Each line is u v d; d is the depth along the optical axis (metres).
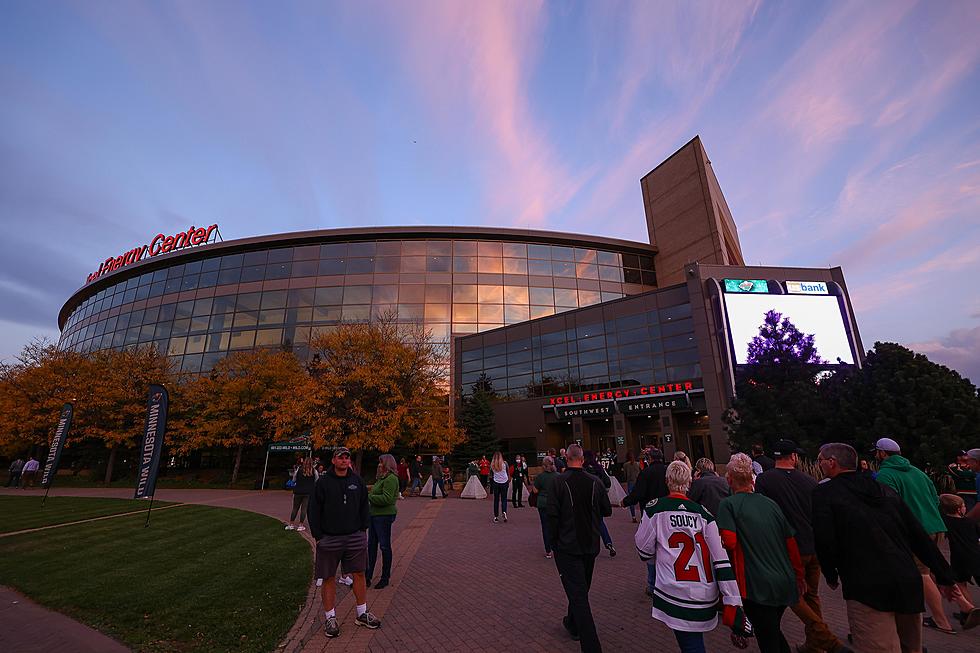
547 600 6.05
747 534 3.48
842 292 27.59
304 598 6.07
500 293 38.78
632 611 5.59
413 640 4.85
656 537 3.54
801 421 14.35
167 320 41.06
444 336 37.31
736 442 15.45
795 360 15.82
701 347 26.77
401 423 25.58
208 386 29.92
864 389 12.91
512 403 33.50
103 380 30.75
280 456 33.38
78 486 28.44
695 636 3.27
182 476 33.47
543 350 33.31
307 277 39.38
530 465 31.69
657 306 29.23
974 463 5.54
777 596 3.31
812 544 4.38
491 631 5.04
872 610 3.23
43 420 29.47
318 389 24.92
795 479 4.65
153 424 12.93
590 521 4.39
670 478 3.74
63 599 5.92
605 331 31.02
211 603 5.80
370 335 27.06
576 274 40.31
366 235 39.81
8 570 7.38
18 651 4.46
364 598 5.34
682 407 26.44
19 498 19.86
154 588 6.40
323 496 5.30
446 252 39.69
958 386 11.72
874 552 3.25
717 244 36.88
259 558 8.24
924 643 4.69
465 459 29.92
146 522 12.26
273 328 37.88
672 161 41.72
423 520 13.41
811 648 4.09
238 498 20.89
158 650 4.49
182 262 43.25
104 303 47.16
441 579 7.18
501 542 10.01
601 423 31.00
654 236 42.72
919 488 5.16
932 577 5.11
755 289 27.08
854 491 3.47
